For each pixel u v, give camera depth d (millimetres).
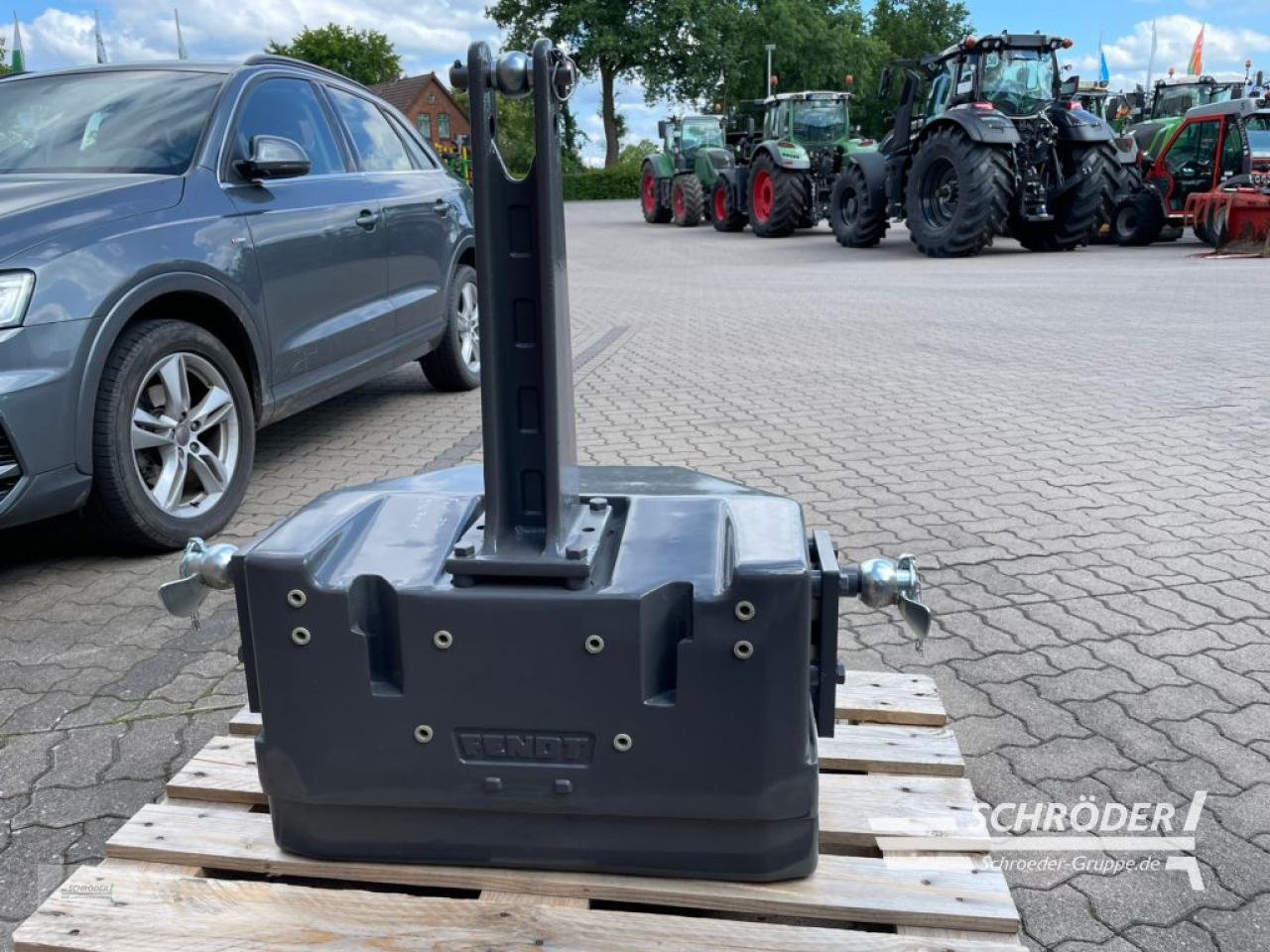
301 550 1616
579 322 9727
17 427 3043
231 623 3186
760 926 1594
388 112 5758
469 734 1626
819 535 1756
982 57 14258
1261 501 4109
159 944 1576
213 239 3848
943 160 14211
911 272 13062
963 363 7078
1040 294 10484
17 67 5102
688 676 1558
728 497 1781
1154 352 7254
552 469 1552
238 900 1663
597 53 45812
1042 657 2865
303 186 4566
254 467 4863
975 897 1651
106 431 3359
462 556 1587
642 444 5164
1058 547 3666
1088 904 1939
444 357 6113
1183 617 3096
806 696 1573
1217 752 2402
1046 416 5547
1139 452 4832
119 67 4609
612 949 1552
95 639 3086
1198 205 14352
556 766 1625
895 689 2416
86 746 2512
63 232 3305
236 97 4387
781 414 5762
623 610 1542
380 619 1631
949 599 3256
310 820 1726
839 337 8297
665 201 25703
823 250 16828
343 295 4715
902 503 4180
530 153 1812
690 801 1614
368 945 1562
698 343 8273
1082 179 14141
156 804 2008
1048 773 2338
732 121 24578
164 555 3729
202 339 3730
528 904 1651
